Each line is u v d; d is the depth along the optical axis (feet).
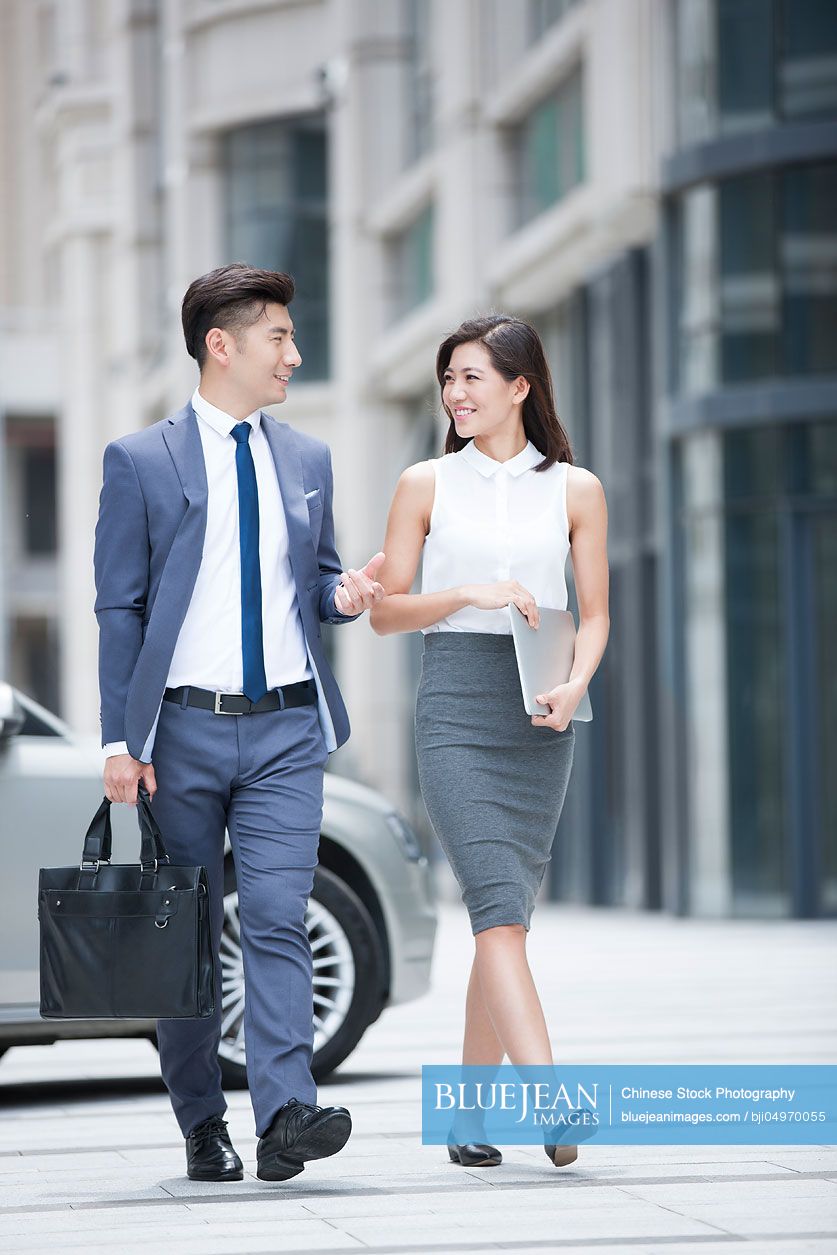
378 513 138.00
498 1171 26.30
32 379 228.02
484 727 25.91
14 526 240.12
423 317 121.39
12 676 246.27
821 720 86.33
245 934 25.40
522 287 110.22
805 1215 22.95
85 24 211.82
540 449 27.14
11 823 34.94
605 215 93.86
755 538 87.35
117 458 25.59
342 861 38.42
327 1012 37.37
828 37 85.61
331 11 147.54
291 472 26.22
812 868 85.81
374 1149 28.50
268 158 152.97
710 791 88.28
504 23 114.11
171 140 159.33
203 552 25.62
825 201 85.51
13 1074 40.34
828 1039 41.06
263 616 25.77
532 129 111.96
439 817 25.98
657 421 91.35
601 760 102.83
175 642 25.34
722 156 86.63
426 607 25.49
